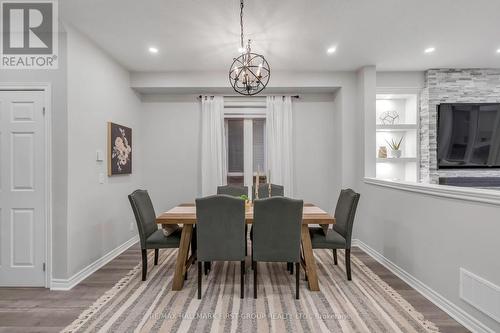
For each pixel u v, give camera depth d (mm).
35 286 2477
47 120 2455
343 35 2771
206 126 4121
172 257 3289
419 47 3059
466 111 3766
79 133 2633
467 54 3270
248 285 2520
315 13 2357
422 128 3887
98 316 2010
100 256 3012
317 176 4250
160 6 2232
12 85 2455
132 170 3869
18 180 2467
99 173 3004
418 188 2375
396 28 2629
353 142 3859
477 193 1755
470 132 3785
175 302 2209
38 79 2457
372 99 3617
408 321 1937
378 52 3193
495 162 3801
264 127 4273
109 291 2406
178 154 4254
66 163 2459
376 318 1975
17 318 1990
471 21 2498
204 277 2699
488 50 3146
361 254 3398
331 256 3307
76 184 2584
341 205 2855
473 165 3828
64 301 2230
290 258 2258
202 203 2213
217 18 2434
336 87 3898
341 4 2225
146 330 1842
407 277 2570
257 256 2266
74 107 2555
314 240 2568
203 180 4090
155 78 3818
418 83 3865
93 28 2590
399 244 2727
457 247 1954
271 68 3699
